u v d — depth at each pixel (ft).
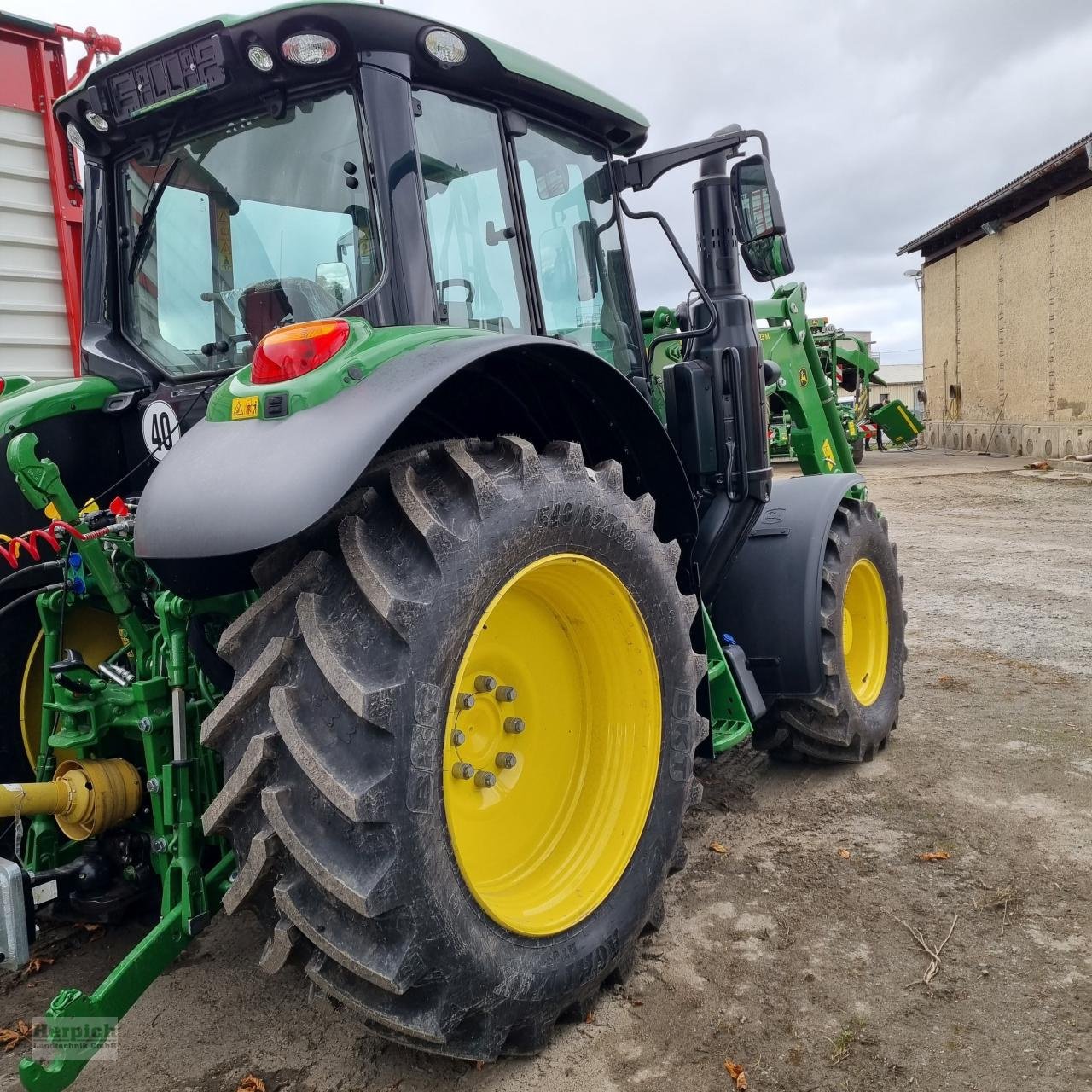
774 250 10.40
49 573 9.00
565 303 10.06
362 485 6.80
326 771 5.92
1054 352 66.54
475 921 6.59
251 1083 7.15
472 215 8.66
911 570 26.48
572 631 8.36
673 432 11.39
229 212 8.59
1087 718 14.29
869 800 11.81
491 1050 6.82
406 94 7.81
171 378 9.08
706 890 9.82
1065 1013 7.66
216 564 6.77
